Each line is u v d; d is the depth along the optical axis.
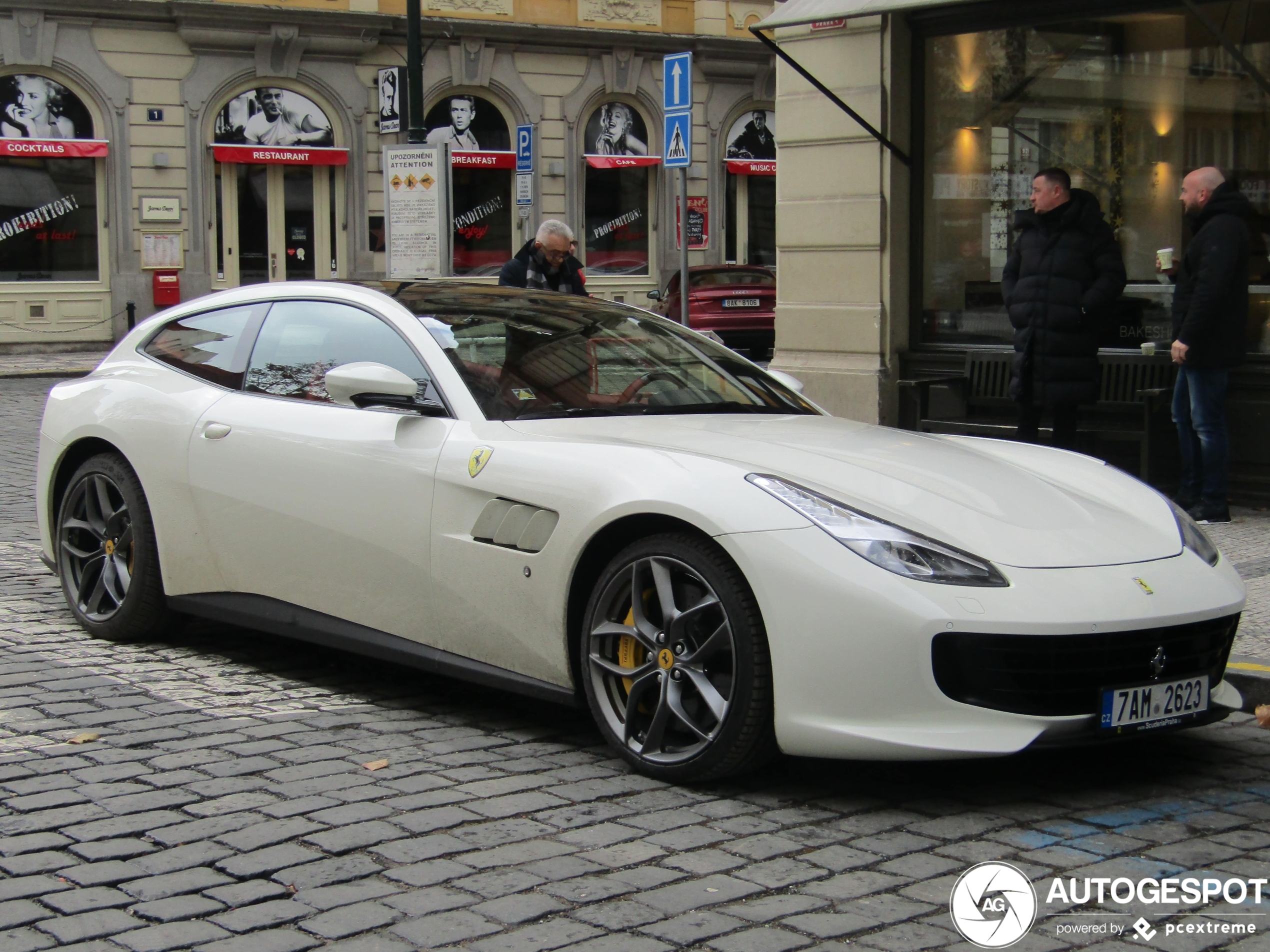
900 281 10.52
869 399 10.52
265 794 3.83
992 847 3.51
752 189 29.75
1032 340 8.22
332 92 25.31
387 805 3.75
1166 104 9.24
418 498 4.51
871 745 3.62
